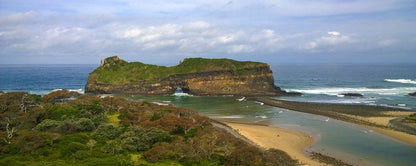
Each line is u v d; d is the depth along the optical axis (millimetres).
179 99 120625
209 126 55375
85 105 65562
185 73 141875
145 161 38500
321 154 48844
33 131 44750
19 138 41500
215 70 142500
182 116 62500
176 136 47000
